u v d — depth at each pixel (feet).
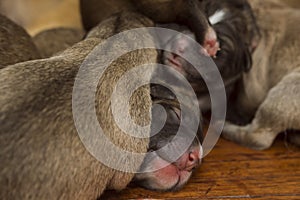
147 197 2.36
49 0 3.39
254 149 2.68
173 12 2.59
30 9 3.34
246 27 2.76
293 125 2.63
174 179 2.37
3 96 2.10
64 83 2.16
